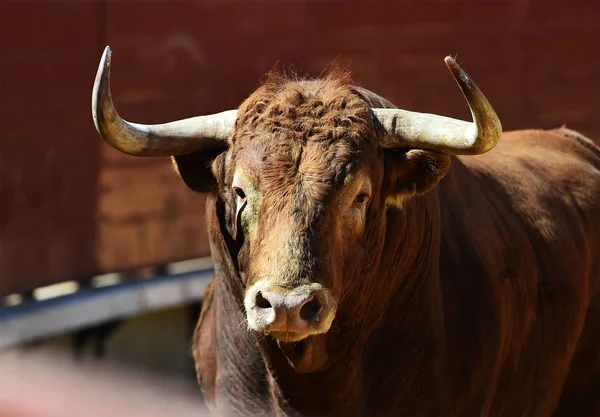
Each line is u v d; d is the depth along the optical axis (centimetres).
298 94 1206
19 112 2523
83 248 2703
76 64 2670
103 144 2741
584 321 1770
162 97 2867
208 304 1658
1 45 2478
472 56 3516
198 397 2909
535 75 3644
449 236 1477
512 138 1958
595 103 3766
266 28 3081
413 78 3397
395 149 1245
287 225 1080
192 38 2927
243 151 1166
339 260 1124
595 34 3731
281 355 1305
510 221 1638
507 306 1527
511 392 1595
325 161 1130
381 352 1362
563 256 1702
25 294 2547
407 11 3366
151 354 2920
